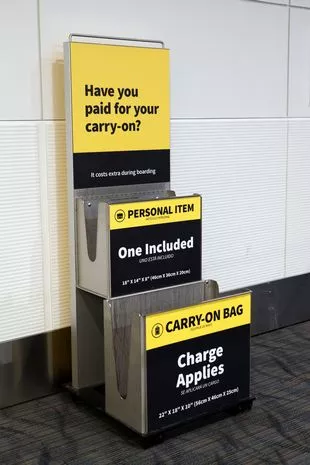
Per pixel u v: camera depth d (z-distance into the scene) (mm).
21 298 3184
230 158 3904
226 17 3756
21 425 3014
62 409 3178
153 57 3182
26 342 3227
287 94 4141
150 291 3031
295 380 3475
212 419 3037
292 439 2857
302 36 4160
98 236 2963
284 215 4258
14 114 3035
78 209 3055
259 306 4199
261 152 4055
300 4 4113
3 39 2963
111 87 3059
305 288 4457
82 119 2992
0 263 3088
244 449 2777
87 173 3051
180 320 2791
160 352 2752
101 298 3242
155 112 3229
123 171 3158
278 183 4184
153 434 2768
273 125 4094
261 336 4199
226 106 3838
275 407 3162
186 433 2918
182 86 3621
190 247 3182
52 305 3295
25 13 3012
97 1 3229
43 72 3102
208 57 3711
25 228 3145
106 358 2934
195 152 3734
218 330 2928
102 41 3281
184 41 3594
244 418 3051
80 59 2949
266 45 3975
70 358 3391
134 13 3373
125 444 2826
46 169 3172
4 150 3023
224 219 3938
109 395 2951
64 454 2748
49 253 3246
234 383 3025
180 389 2840
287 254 4324
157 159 3268
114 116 3092
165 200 3062
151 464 2662
